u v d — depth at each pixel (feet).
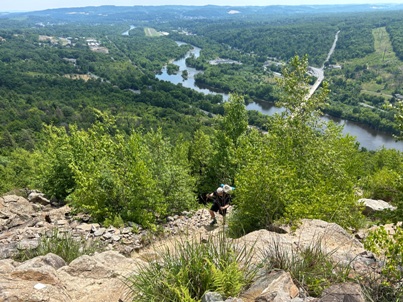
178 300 10.27
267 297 10.11
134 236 27.20
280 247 14.52
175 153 72.08
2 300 11.20
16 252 18.89
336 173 34.01
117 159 39.32
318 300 9.89
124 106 394.11
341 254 14.76
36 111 356.38
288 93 43.27
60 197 44.34
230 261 11.59
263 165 25.79
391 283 11.14
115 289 13.76
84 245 20.42
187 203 38.58
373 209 33.04
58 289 12.89
